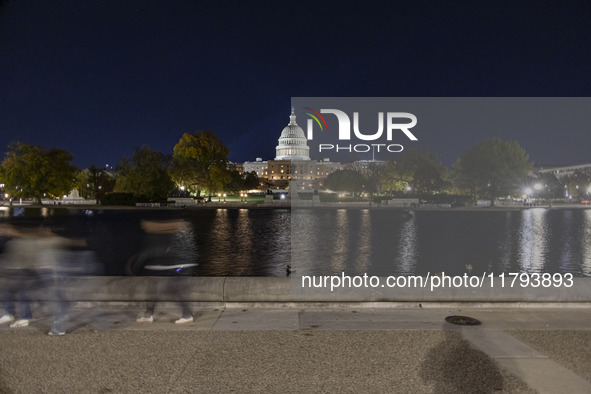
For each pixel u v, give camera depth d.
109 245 22.28
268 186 163.38
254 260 17.56
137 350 5.96
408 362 5.52
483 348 5.99
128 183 67.75
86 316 7.54
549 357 5.67
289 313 7.83
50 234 8.15
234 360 5.61
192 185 76.06
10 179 68.44
